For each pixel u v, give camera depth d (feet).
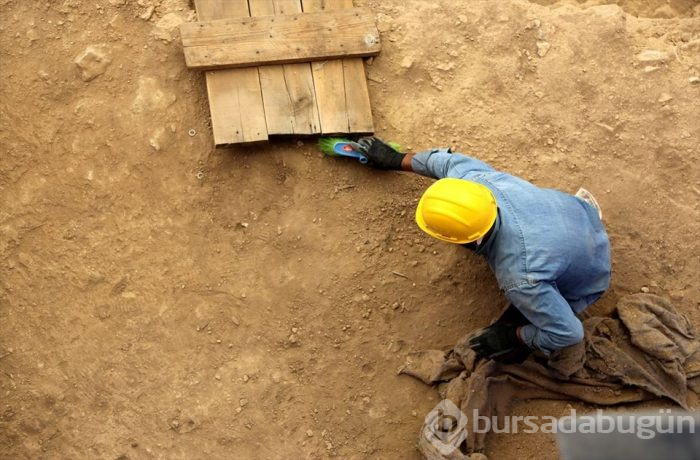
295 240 11.97
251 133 11.84
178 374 11.38
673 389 11.16
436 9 13.10
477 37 12.98
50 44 12.34
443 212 9.64
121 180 11.96
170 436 11.10
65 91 12.19
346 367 11.59
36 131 12.05
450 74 12.77
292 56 12.11
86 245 11.75
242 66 12.09
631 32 13.51
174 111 12.19
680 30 13.84
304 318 11.73
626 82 12.97
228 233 11.95
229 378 11.43
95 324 11.48
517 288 9.73
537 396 11.35
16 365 11.23
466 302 11.94
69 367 11.28
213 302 11.70
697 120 12.84
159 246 11.81
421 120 12.53
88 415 11.11
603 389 11.31
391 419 11.37
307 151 12.26
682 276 12.14
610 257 10.89
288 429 11.27
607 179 12.50
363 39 12.37
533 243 9.60
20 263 11.60
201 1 12.27
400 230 12.12
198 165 12.07
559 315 9.71
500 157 12.47
